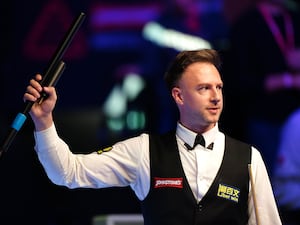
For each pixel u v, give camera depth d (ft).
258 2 40.83
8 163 36.11
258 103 39.22
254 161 20.42
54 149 19.12
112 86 43.83
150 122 41.47
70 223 36.45
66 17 45.14
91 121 40.52
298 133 34.99
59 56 18.72
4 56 44.70
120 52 44.34
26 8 45.27
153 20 44.29
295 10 40.75
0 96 43.96
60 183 19.60
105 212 36.63
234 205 19.80
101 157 20.20
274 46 39.96
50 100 18.81
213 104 19.88
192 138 20.31
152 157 20.20
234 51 40.14
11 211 35.70
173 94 20.59
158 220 19.72
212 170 20.03
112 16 44.62
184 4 43.68
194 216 19.57
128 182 20.42
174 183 19.84
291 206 34.22
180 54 20.59
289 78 39.42
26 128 36.99
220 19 42.96
